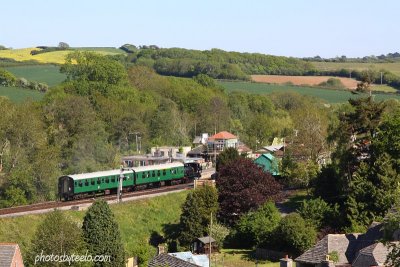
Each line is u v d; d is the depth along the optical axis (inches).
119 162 5369.1
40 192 4222.4
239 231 3784.5
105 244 2812.5
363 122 4215.1
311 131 4980.3
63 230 2593.5
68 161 5059.1
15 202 4013.3
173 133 6692.9
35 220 3356.3
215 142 6131.9
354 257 2748.5
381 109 4266.7
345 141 4264.3
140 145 6156.5
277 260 3437.5
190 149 6343.5
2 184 4131.4
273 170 4953.3
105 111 6412.4
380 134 3902.6
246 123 7687.0
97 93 6958.7
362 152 4094.5
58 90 7175.2
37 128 4790.8
